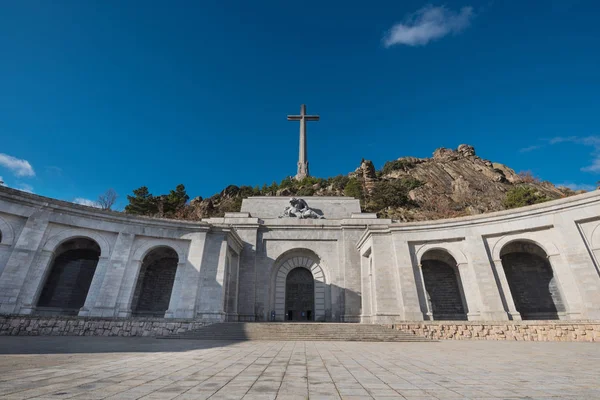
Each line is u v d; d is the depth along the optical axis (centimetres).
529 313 2356
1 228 1969
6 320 1709
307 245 3108
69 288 2428
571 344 1548
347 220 3133
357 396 516
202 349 1233
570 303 1962
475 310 2217
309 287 3086
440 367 835
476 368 820
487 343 1650
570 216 2044
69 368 753
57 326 1784
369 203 6600
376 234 2589
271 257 3061
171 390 541
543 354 1144
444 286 2677
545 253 2305
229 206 7006
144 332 1872
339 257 3056
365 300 2767
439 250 2612
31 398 468
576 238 1997
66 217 2186
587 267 1923
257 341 1677
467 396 520
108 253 2266
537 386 599
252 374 709
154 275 2730
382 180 8231
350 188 7106
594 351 1241
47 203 2120
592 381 649
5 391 507
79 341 1473
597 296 1861
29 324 1739
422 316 2262
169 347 1288
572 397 513
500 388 581
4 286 1877
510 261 2534
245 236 3070
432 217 5878
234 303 2730
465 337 1930
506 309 2145
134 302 2548
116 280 2216
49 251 2097
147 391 529
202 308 2277
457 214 6059
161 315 2614
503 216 2273
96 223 2275
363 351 1235
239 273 2925
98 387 552
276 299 2998
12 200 2014
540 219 2152
